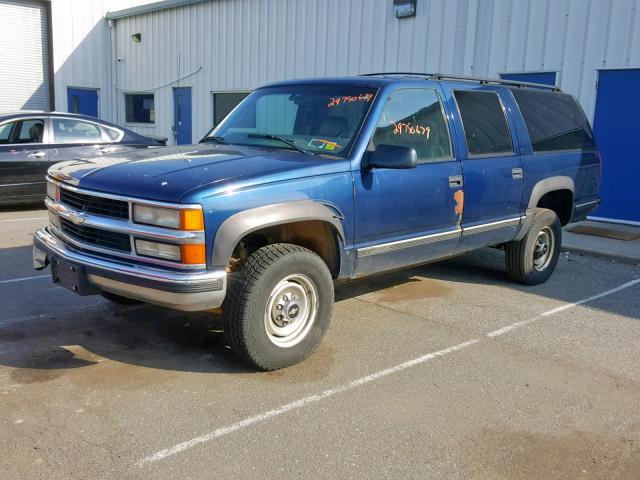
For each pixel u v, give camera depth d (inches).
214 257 146.8
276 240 178.5
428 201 196.5
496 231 228.7
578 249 329.7
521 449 133.6
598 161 285.7
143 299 151.7
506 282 266.7
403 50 496.4
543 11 413.1
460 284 261.9
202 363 172.1
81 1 800.3
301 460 126.3
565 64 407.5
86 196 160.9
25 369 165.8
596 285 267.7
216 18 670.5
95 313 211.8
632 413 151.4
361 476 121.6
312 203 163.6
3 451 126.1
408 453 130.3
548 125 255.9
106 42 832.9
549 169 250.4
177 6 716.7
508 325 211.8
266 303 159.5
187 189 145.3
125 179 155.2
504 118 233.3
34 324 200.4
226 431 136.6
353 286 255.3
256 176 154.7
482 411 149.9
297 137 191.3
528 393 160.4
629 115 387.5
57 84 793.6
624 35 379.9
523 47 426.3
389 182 183.8
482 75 450.3
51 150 409.1
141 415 142.4
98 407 145.6
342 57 545.3
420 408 150.3
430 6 472.1
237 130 207.0
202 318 207.5
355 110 186.4
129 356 175.9
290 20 588.4
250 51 636.7
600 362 181.9
